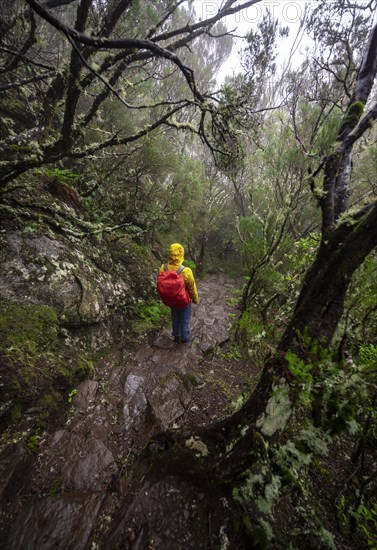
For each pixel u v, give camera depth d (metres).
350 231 1.30
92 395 2.56
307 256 3.55
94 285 3.61
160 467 1.76
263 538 1.37
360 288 1.80
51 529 1.51
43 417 2.14
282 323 3.90
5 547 1.42
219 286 7.36
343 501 1.80
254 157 6.62
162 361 3.35
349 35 4.27
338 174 1.61
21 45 3.96
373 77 1.62
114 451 2.10
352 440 2.51
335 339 1.65
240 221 4.93
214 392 3.01
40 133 3.33
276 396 1.35
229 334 4.39
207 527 1.49
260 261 4.37
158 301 4.96
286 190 5.25
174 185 6.65
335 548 1.50
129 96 5.61
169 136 7.74
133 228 5.88
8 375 2.10
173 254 3.31
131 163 5.92
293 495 1.78
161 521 1.51
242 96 2.53
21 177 3.77
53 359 2.49
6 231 3.09
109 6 2.38
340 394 1.21
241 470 1.45
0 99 4.87
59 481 1.79
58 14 4.58
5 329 2.37
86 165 5.38
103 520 1.60
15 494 1.66
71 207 4.45
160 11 3.25
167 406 2.57
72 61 1.99
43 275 3.03
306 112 5.12
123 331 3.83
